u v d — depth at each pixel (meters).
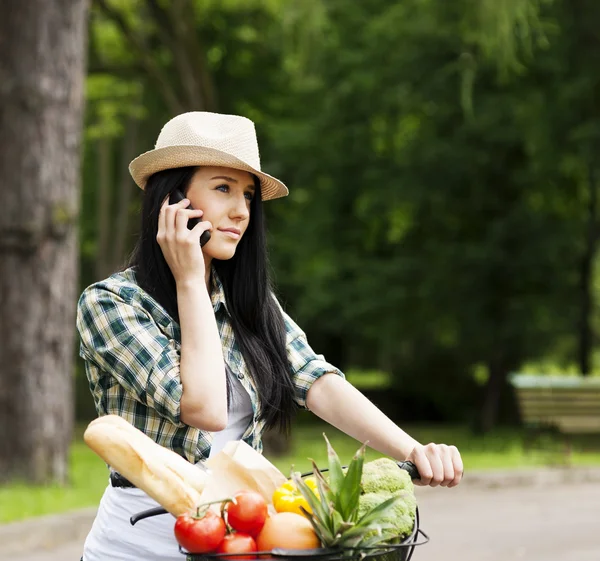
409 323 21.92
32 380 11.65
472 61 18.86
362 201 21.67
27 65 11.62
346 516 2.50
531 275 21.00
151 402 2.96
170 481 2.70
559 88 19.55
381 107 20.86
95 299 3.09
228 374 3.19
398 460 3.18
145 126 24.27
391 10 20.42
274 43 21.30
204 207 3.17
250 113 23.20
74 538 9.09
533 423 16.45
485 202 21.25
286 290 24.02
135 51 18.02
